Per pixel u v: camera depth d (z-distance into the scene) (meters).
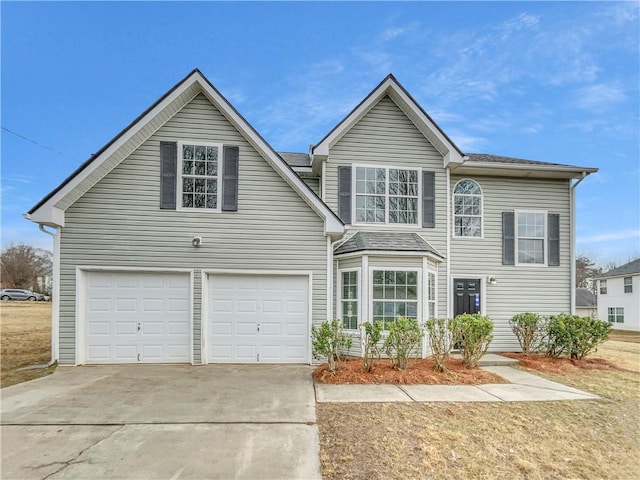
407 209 10.41
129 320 8.55
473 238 10.91
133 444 4.24
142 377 7.29
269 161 9.01
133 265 8.53
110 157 8.28
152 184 8.71
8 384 6.77
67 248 8.35
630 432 4.81
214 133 9.01
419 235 10.29
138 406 5.54
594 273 42.28
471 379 7.21
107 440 4.35
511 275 10.96
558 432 4.76
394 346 7.80
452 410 5.50
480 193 11.11
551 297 11.03
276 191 9.02
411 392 6.37
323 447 4.19
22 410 5.34
